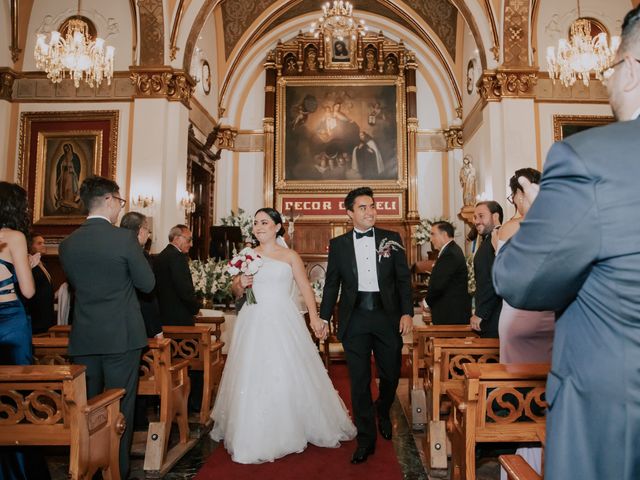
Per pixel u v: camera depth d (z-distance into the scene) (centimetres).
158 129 920
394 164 1402
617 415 98
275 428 338
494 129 937
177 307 450
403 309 353
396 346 349
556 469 105
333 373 656
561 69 733
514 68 920
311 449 360
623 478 97
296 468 326
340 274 363
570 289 106
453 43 1321
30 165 945
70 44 719
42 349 331
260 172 1442
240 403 343
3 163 932
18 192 265
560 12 977
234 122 1441
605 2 976
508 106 923
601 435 100
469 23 989
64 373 211
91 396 284
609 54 704
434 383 332
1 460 247
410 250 1361
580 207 100
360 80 1426
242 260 356
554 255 102
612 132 105
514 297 112
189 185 1100
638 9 113
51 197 940
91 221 290
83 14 973
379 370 358
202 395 441
